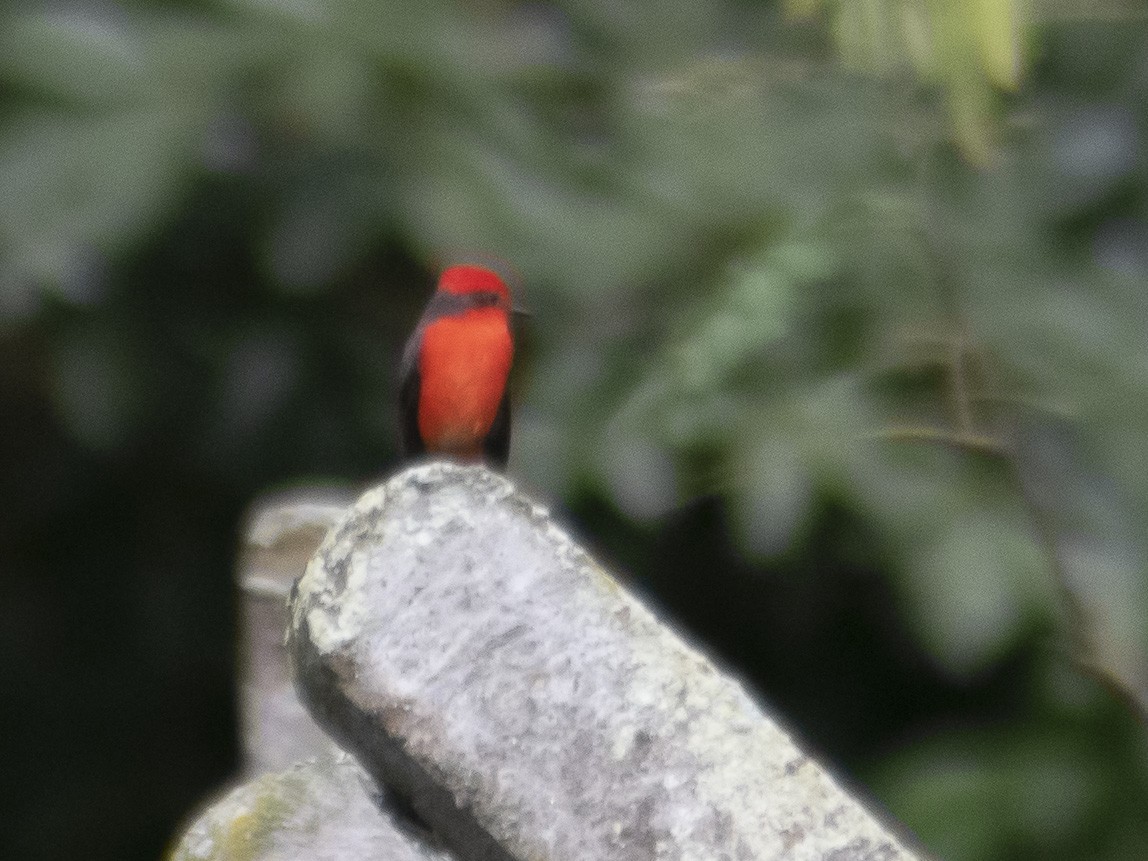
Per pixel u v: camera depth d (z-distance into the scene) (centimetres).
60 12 1081
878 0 540
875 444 1016
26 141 1068
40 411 1403
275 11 1066
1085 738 1116
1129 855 1102
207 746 1492
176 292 1203
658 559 1234
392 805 311
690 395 886
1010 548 1037
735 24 1111
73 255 1091
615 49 1115
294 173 1090
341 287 1231
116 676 1466
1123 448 1030
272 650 555
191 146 1066
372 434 1233
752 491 1012
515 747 293
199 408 1215
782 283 784
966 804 1117
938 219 729
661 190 1066
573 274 1064
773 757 294
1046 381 1031
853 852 288
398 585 300
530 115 1094
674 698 296
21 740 1479
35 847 1465
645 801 291
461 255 1054
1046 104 1120
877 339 966
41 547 1440
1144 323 1055
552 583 301
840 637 1328
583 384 1070
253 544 571
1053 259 1073
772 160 1034
